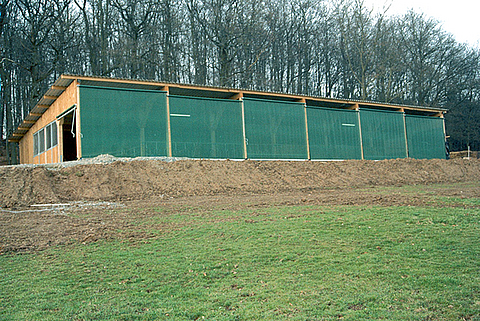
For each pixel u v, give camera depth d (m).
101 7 39.25
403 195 15.25
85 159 18.47
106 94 19.73
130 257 7.51
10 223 10.34
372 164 25.69
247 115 23.95
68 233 9.34
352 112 28.98
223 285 6.07
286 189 18.70
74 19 39.78
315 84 54.28
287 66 50.47
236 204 13.77
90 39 41.41
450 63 51.25
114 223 10.41
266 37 45.62
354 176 22.98
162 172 17.70
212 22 41.09
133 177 16.70
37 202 13.38
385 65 47.84
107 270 6.82
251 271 6.67
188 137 21.70
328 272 6.47
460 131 53.91
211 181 17.98
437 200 13.32
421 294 5.41
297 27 49.97
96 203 13.64
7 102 37.59
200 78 43.59
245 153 23.52
